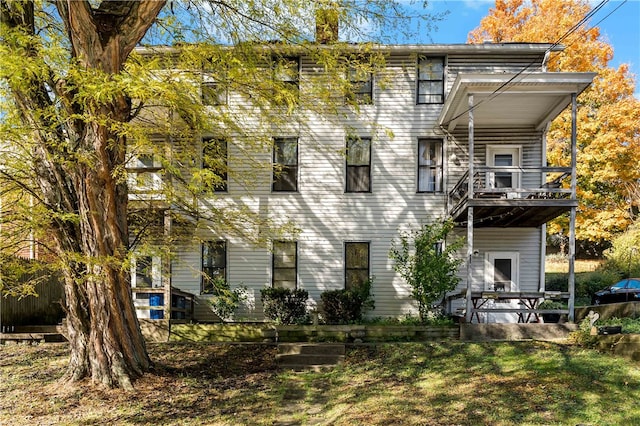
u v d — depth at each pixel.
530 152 14.45
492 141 14.51
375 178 14.75
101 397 8.04
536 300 13.74
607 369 8.69
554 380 8.39
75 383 8.47
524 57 14.53
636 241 20.86
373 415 7.36
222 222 11.23
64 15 7.56
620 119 19.72
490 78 11.59
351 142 14.88
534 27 22.50
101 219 7.95
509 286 14.42
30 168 8.36
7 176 8.16
